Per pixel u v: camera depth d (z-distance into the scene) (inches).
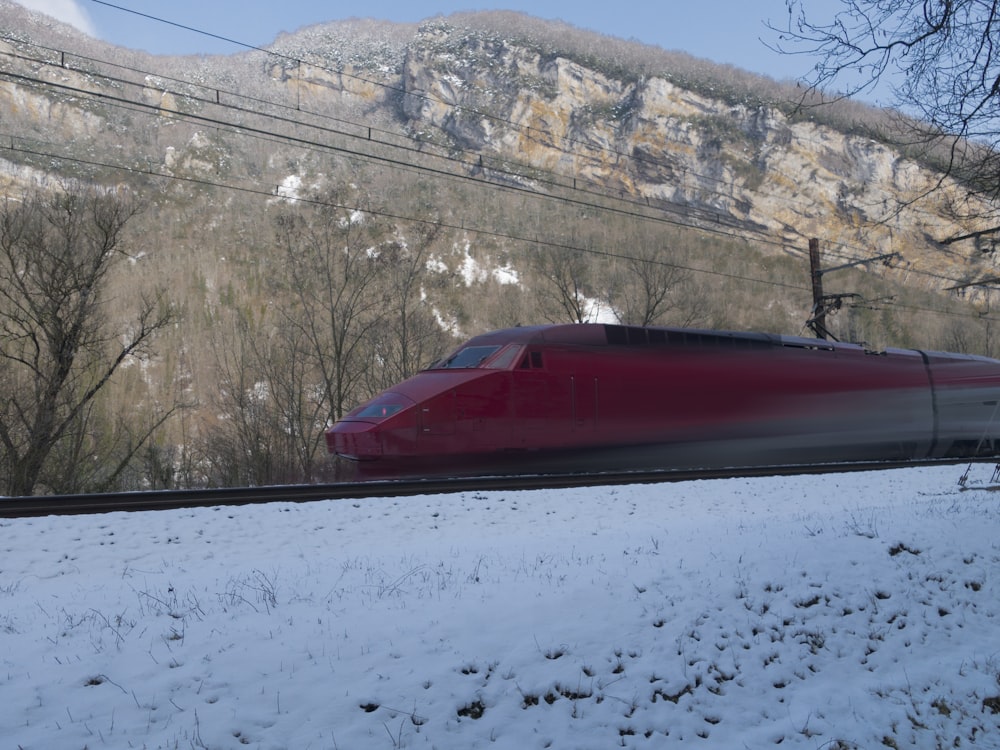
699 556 382.3
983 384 1159.6
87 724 212.4
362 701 233.3
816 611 339.6
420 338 1517.0
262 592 319.9
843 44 357.1
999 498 591.8
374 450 707.4
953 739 279.9
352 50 7042.3
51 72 5177.2
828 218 2433.6
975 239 518.3
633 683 267.1
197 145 4982.8
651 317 1667.1
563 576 344.5
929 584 381.4
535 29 6102.4
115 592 339.0
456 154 5482.3
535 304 3011.8
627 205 4645.7
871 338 2642.7
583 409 789.9
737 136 4197.8
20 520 457.7
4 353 1008.9
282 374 1375.5
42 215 1026.7
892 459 1064.2
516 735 233.5
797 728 265.4
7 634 279.4
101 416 1214.3
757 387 915.4
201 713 220.2
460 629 280.5
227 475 1284.4
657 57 5369.1
